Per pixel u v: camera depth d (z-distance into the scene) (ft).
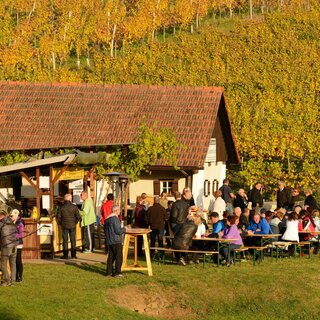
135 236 88.07
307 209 110.42
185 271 87.10
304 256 101.96
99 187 126.82
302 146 203.51
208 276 84.38
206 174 153.58
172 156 133.69
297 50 259.39
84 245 101.65
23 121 155.22
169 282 81.87
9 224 77.36
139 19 287.69
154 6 292.61
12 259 77.92
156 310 78.07
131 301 77.92
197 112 152.87
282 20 282.36
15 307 68.85
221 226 95.09
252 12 334.85
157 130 150.10
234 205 125.80
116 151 126.52
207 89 157.79
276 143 204.33
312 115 215.72
